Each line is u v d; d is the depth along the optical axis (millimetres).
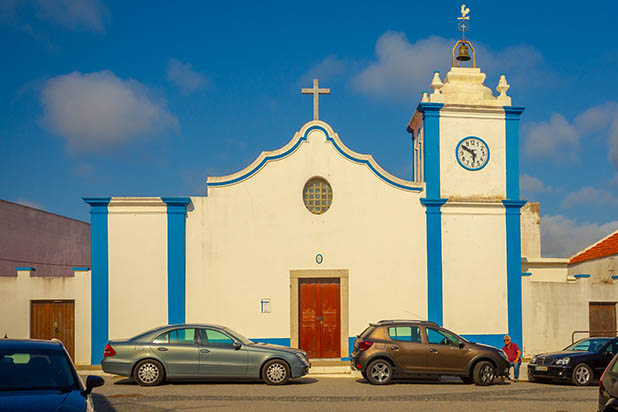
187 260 19859
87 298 19719
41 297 19719
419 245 20594
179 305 19641
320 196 20516
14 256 27266
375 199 20531
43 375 8203
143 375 15000
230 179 20094
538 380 17578
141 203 19797
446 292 20562
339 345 20109
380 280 20359
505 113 21406
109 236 19766
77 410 7309
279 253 20125
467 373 15984
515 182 21281
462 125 21188
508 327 20750
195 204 20016
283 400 12961
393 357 15836
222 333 15484
